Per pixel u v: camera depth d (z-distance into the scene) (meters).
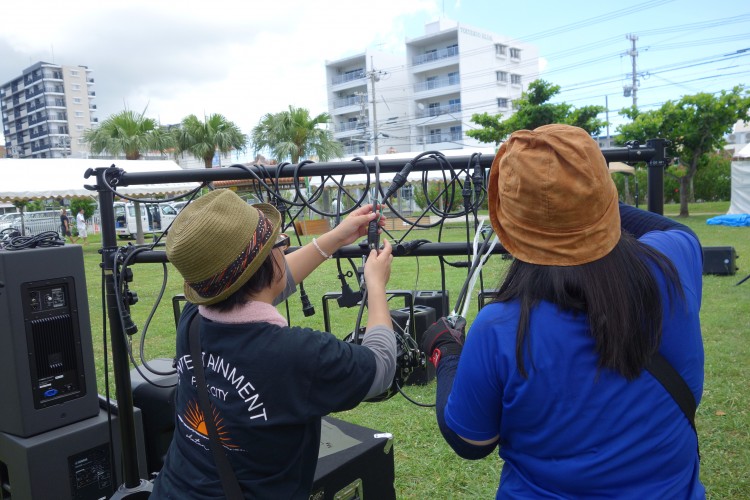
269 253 1.32
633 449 1.01
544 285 1.03
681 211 20.88
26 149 134.00
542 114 22.03
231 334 1.29
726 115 19.16
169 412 2.55
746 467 2.92
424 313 4.04
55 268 2.31
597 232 0.99
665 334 1.03
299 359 1.24
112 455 2.39
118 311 2.31
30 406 2.26
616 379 1.00
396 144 59.28
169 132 24.23
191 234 1.22
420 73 59.09
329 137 25.52
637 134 20.05
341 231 1.65
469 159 1.97
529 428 1.06
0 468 2.38
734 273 8.31
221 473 1.27
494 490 2.82
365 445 2.06
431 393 4.15
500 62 57.88
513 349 1.04
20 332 2.23
